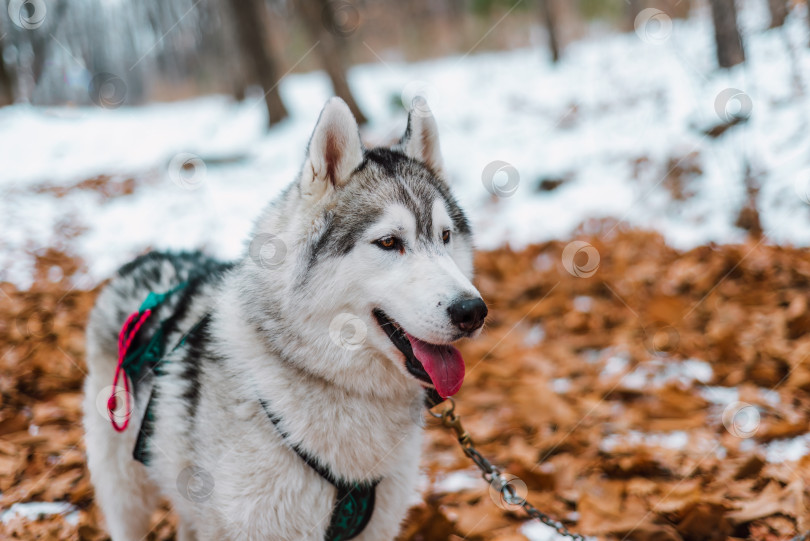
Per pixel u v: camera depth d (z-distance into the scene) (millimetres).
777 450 3148
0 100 13039
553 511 2875
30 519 2760
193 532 2631
